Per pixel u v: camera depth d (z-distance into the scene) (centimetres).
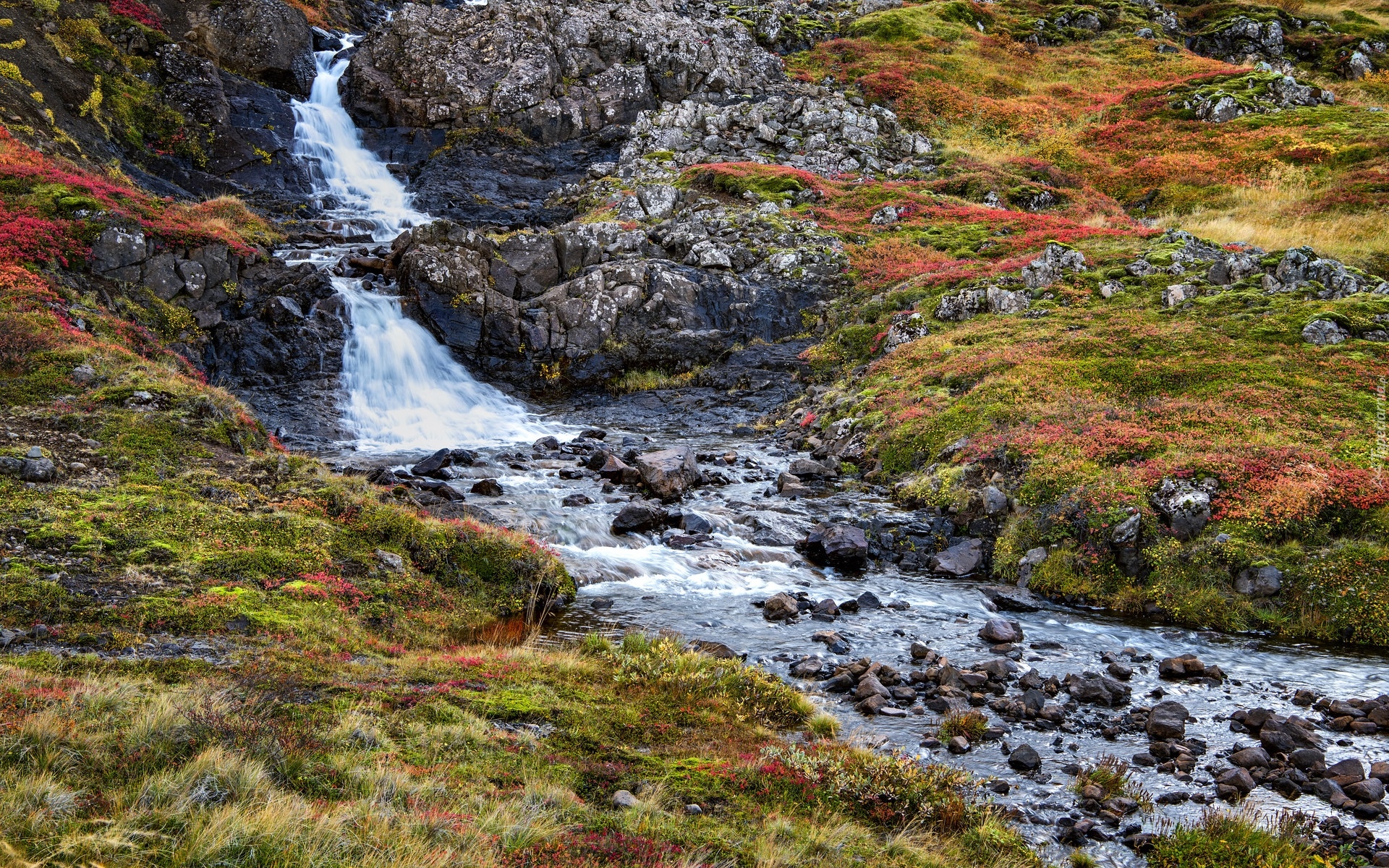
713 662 1169
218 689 844
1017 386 2303
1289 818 838
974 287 3109
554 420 2969
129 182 3541
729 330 3391
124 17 4219
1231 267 2827
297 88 4816
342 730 776
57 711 685
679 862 630
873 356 3094
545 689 1022
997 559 1770
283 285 2950
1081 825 816
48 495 1322
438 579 1432
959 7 6888
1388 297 2475
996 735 1035
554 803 720
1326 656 1364
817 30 6431
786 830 733
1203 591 1548
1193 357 2322
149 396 1758
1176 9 7462
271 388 2747
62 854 483
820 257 3622
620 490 2127
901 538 1881
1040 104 5600
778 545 1858
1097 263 3130
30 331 1958
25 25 3756
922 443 2272
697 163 4581
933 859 725
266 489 1552
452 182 4484
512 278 3334
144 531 1277
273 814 559
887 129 5072
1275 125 4822
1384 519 1576
